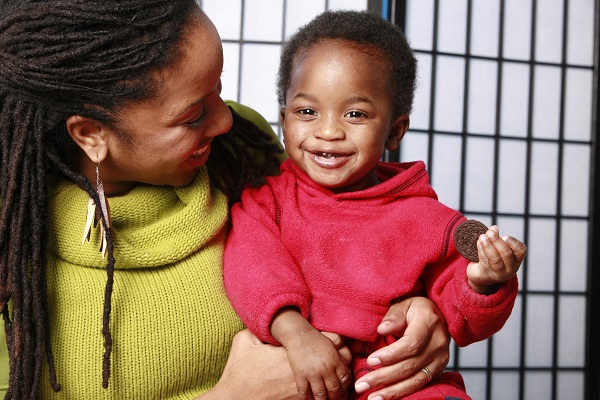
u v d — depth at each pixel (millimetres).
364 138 1117
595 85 3250
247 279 1065
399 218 1122
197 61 951
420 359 1043
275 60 2963
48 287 1014
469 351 3121
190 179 1090
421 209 1131
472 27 3127
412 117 3074
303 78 1131
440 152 3117
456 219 1115
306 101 1124
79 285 1018
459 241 1023
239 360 1042
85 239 975
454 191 3137
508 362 3162
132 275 1052
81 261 1021
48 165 1013
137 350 1028
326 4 2963
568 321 3232
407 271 1097
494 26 3160
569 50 3246
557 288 3230
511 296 1044
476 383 3129
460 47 3119
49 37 909
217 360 1089
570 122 3250
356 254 1101
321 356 982
